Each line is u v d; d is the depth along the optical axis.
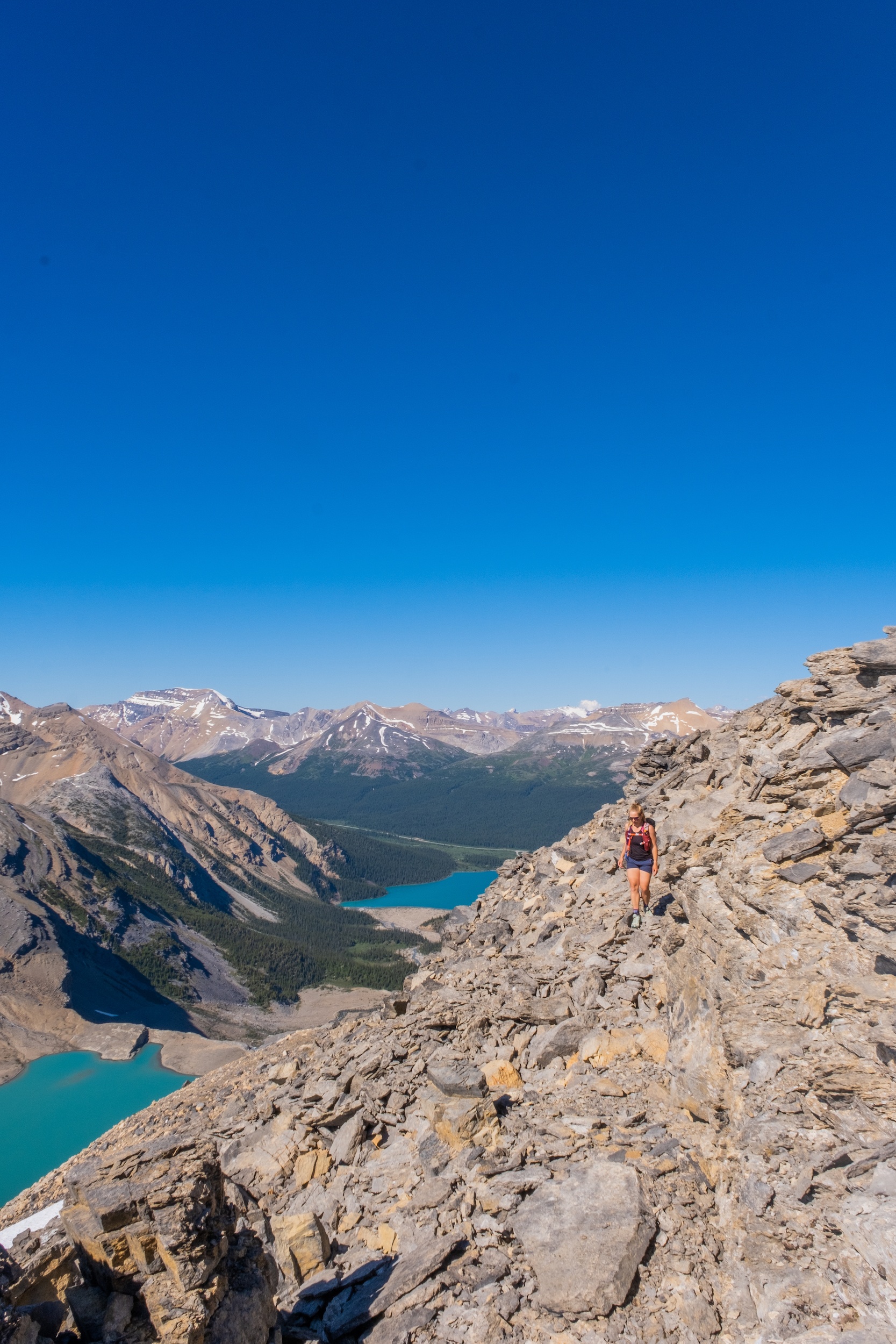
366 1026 21.75
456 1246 10.66
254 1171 14.64
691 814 20.52
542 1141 12.58
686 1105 12.59
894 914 11.13
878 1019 10.61
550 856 30.30
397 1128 14.62
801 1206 9.29
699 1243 9.88
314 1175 14.10
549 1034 16.33
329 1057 19.00
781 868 13.62
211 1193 8.91
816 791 14.65
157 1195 8.38
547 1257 9.93
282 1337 9.70
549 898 26.19
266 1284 9.23
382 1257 11.20
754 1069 11.34
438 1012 18.48
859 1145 9.68
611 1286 9.24
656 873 20.19
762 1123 10.48
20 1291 8.21
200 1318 8.03
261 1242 10.06
